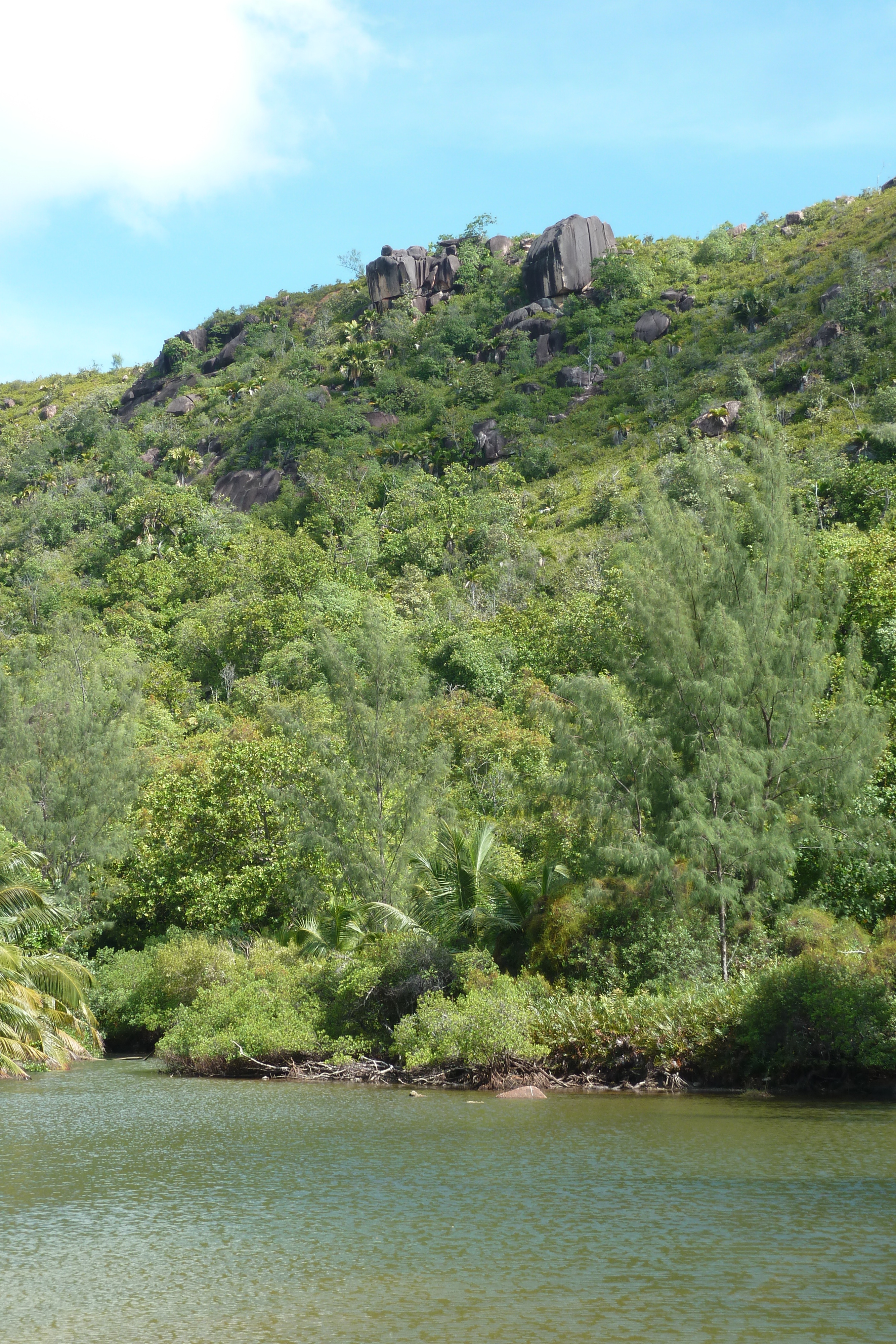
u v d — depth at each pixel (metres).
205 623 80.00
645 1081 18.75
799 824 21.61
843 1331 6.57
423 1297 7.46
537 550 95.94
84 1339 6.73
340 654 31.47
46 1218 10.02
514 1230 9.21
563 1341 6.48
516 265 174.38
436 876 26.84
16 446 175.50
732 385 118.31
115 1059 28.23
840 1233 8.87
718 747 21.86
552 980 22.39
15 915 25.36
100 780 36.56
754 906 21.19
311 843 28.84
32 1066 24.83
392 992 22.39
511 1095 18.22
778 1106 16.36
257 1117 16.34
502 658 60.53
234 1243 9.02
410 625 73.69
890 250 128.38
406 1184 11.20
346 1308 7.25
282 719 35.56
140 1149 13.70
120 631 83.44
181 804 35.19
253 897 32.09
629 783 23.05
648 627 22.91
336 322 182.50
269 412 140.75
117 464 147.25
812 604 24.03
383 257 178.38
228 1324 6.98
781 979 17.88
